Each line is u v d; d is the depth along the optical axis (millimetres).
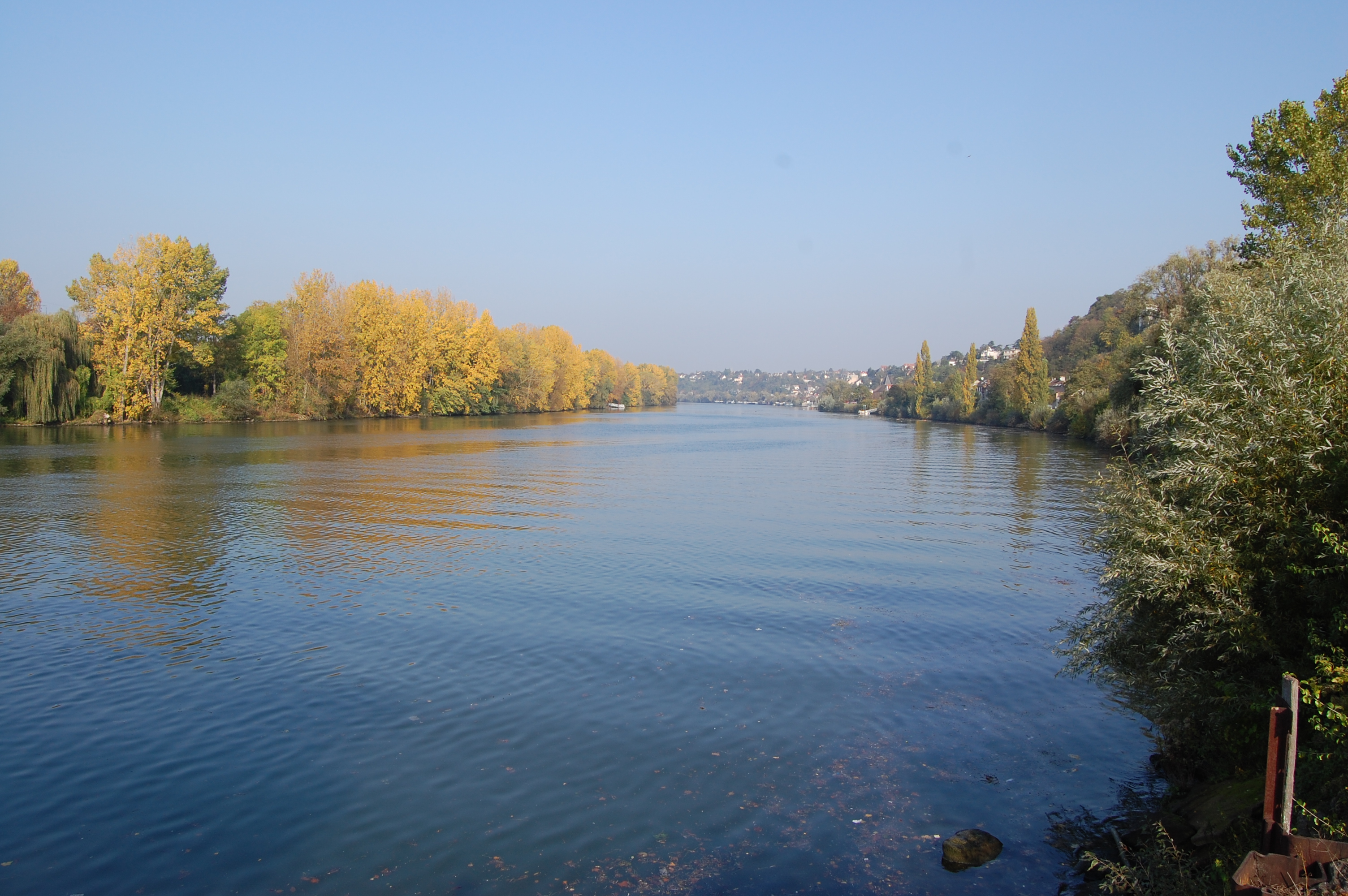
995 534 30047
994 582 22250
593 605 19625
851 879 8586
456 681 14430
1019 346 119188
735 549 26703
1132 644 14500
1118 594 13266
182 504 34781
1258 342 11719
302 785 10586
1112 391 65812
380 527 30281
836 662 15594
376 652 15984
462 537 28469
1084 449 73500
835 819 9828
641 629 17656
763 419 179375
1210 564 11180
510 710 13141
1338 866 6387
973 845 9039
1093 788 10680
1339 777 8398
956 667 15352
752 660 15695
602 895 8242
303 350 102062
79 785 10594
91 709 13086
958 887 8445
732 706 13367
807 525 31812
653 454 69062
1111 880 8250
